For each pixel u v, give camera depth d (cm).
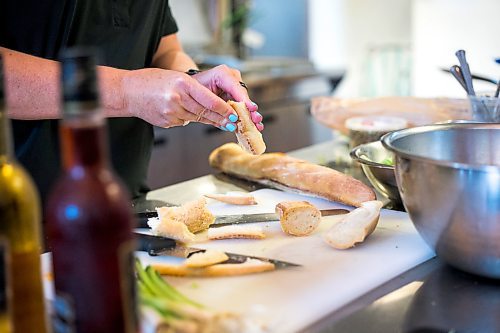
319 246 95
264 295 77
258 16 397
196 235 102
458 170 74
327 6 424
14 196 56
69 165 53
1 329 55
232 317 62
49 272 80
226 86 119
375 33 426
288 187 129
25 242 58
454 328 69
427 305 75
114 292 54
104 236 52
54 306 57
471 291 78
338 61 429
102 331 54
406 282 82
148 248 91
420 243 94
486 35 333
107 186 53
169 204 125
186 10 354
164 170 260
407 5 408
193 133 270
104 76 108
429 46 361
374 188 129
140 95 107
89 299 53
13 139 134
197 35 363
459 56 138
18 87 110
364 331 69
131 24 149
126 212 54
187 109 107
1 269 54
